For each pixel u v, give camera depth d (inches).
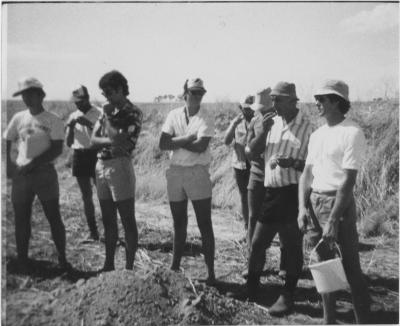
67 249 219.3
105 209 185.0
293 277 173.2
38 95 188.4
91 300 156.6
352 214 152.6
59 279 188.9
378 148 271.7
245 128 210.5
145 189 296.2
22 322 155.6
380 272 207.6
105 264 189.2
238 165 214.2
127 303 153.8
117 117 177.6
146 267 193.5
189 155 181.9
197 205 183.0
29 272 194.4
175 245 189.9
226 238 240.2
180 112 184.4
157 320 151.6
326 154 150.5
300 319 168.9
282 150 169.9
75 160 227.9
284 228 169.8
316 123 264.8
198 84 181.2
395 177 265.9
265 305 179.5
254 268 178.2
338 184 148.7
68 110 292.4
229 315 163.8
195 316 154.3
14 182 191.8
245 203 217.0
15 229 194.2
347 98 149.1
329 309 156.9
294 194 168.6
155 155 307.1
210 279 187.5
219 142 307.9
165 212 273.4
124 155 178.9
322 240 149.9
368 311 156.4
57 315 156.4
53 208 193.9
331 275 149.2
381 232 248.8
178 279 166.7
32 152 189.3
